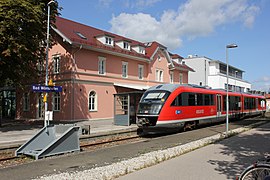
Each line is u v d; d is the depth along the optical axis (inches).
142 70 1419.8
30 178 309.4
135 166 339.0
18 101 1301.7
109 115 1198.3
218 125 979.3
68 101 1059.9
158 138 644.1
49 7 848.3
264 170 213.0
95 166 368.8
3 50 778.8
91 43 1118.4
